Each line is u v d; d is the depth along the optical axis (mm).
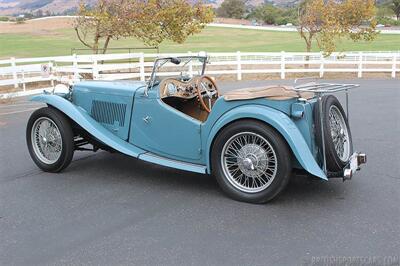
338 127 5348
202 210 4875
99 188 5625
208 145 5230
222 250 3961
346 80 20797
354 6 23891
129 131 5961
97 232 4363
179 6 21609
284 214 4734
